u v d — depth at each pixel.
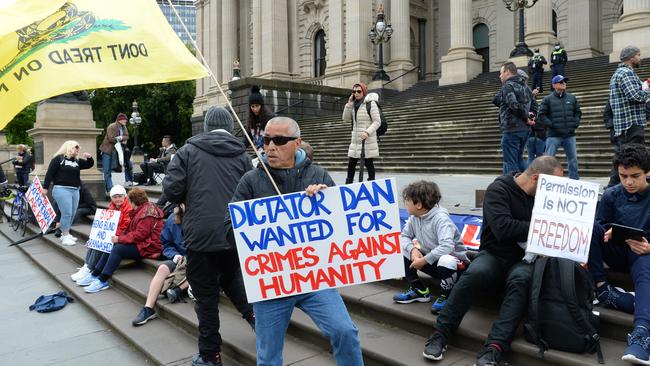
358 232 3.12
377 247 3.11
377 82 27.28
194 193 4.06
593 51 27.91
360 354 3.04
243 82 24.67
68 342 5.23
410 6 34.44
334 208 3.12
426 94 23.56
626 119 7.11
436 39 35.62
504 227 3.71
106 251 6.99
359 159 9.00
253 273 3.12
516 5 21.69
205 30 44.22
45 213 9.79
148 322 5.53
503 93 8.01
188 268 4.15
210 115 4.34
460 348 3.86
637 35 18.20
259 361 3.20
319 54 35.94
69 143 9.65
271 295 3.12
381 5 28.22
